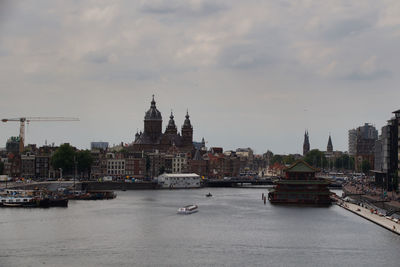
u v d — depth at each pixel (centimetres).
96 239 18238
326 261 15600
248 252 16650
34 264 15075
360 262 15500
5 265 14950
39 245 17188
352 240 18300
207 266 15012
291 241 18200
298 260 15725
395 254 16362
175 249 16962
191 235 19200
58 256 15912
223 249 17025
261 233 19650
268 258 15950
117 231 19725
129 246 17275
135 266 14975
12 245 17138
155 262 15400
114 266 14950
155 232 19688
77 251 16512
